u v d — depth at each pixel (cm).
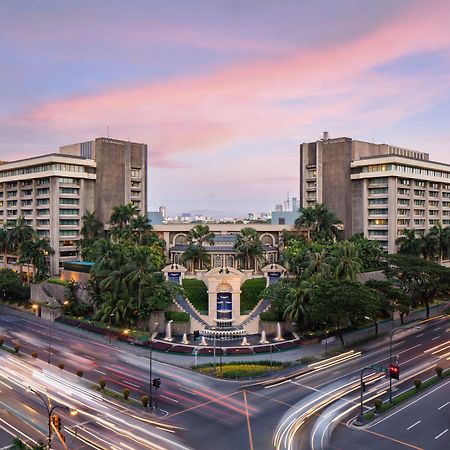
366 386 5516
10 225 12825
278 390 5428
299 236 11981
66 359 6681
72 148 14225
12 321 9319
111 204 13462
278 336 7919
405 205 12769
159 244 11381
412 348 7144
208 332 8106
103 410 4775
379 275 10031
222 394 5306
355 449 3938
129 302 8094
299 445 4003
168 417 4622
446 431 4297
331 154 13350
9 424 4438
